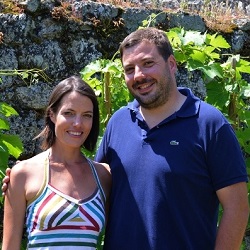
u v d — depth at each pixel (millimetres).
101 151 2775
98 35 4242
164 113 2611
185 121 2541
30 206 2531
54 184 2551
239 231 2467
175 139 2512
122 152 2621
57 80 4105
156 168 2494
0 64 3949
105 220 2635
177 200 2473
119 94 3398
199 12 4852
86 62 4188
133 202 2527
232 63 3553
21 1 4062
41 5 4051
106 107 3377
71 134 2582
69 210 2486
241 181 2473
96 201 2570
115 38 4301
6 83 3969
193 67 3461
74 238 2461
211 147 2482
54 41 4098
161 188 2480
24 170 2580
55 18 4070
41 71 3990
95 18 4227
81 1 4234
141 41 2607
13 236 2553
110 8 4277
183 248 2465
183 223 2473
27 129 4031
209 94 3584
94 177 2643
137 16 4359
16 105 4012
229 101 3533
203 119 2518
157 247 2461
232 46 4676
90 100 2617
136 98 2623
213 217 2561
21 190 2564
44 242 2457
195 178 2479
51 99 2625
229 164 2469
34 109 4066
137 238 2496
